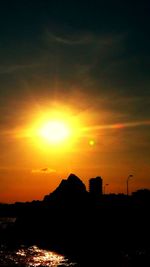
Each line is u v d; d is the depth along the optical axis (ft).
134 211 393.50
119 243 321.32
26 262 276.00
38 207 592.60
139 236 337.93
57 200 549.54
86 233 388.98
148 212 383.86
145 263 220.64
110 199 451.94
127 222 373.20
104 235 359.87
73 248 343.05
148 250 268.41
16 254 319.68
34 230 504.43
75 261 266.36
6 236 492.54
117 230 361.10
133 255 250.16
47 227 486.79
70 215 469.98
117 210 409.90
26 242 417.90
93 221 408.67
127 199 426.51
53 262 272.31
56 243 393.09
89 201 474.49
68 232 425.28
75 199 508.94
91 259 264.52
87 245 349.00
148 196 416.26
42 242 410.93
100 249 308.40
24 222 565.53
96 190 488.85
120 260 242.99
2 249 352.90
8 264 267.80
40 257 299.79
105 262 244.42
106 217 402.52
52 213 519.60
